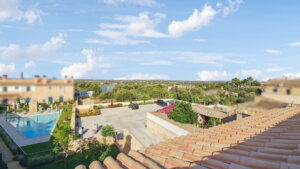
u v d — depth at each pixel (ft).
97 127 62.49
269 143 11.58
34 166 36.50
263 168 8.54
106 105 104.06
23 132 55.98
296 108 20.06
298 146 10.02
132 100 122.01
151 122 61.52
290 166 7.81
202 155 12.09
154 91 138.82
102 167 11.39
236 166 9.10
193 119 51.39
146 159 12.05
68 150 43.34
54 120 71.20
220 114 51.52
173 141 18.66
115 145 50.31
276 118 18.67
